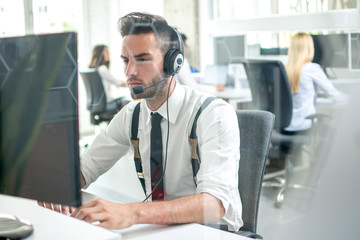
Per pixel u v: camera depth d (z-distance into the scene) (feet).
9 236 2.12
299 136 5.54
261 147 3.30
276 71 5.54
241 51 5.25
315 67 5.35
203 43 4.69
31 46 2.18
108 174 3.79
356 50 5.01
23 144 2.25
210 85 4.94
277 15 5.40
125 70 3.68
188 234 2.54
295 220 4.26
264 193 5.35
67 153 2.12
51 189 2.19
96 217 2.65
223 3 4.94
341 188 3.37
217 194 3.05
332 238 3.50
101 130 4.14
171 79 3.60
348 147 3.31
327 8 5.33
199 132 3.47
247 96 5.55
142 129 3.73
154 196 3.56
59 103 2.13
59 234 2.21
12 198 2.99
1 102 2.27
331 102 4.93
